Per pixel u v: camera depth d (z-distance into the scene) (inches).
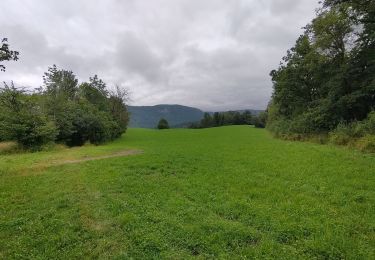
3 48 516.4
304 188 418.3
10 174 563.2
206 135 2188.7
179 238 267.3
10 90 1146.7
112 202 369.7
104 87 2365.9
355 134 967.6
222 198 379.9
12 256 248.4
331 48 1338.6
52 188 446.0
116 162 684.1
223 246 251.4
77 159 795.4
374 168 530.6
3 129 1094.4
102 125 1620.3
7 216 334.6
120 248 254.8
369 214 312.3
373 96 1194.6
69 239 272.7
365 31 1146.0
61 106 1464.1
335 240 250.7
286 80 1712.6
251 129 3063.5
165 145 1320.1
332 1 1155.9
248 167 597.3
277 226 284.0
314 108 1448.1
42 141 1147.3
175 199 378.6
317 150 821.9
